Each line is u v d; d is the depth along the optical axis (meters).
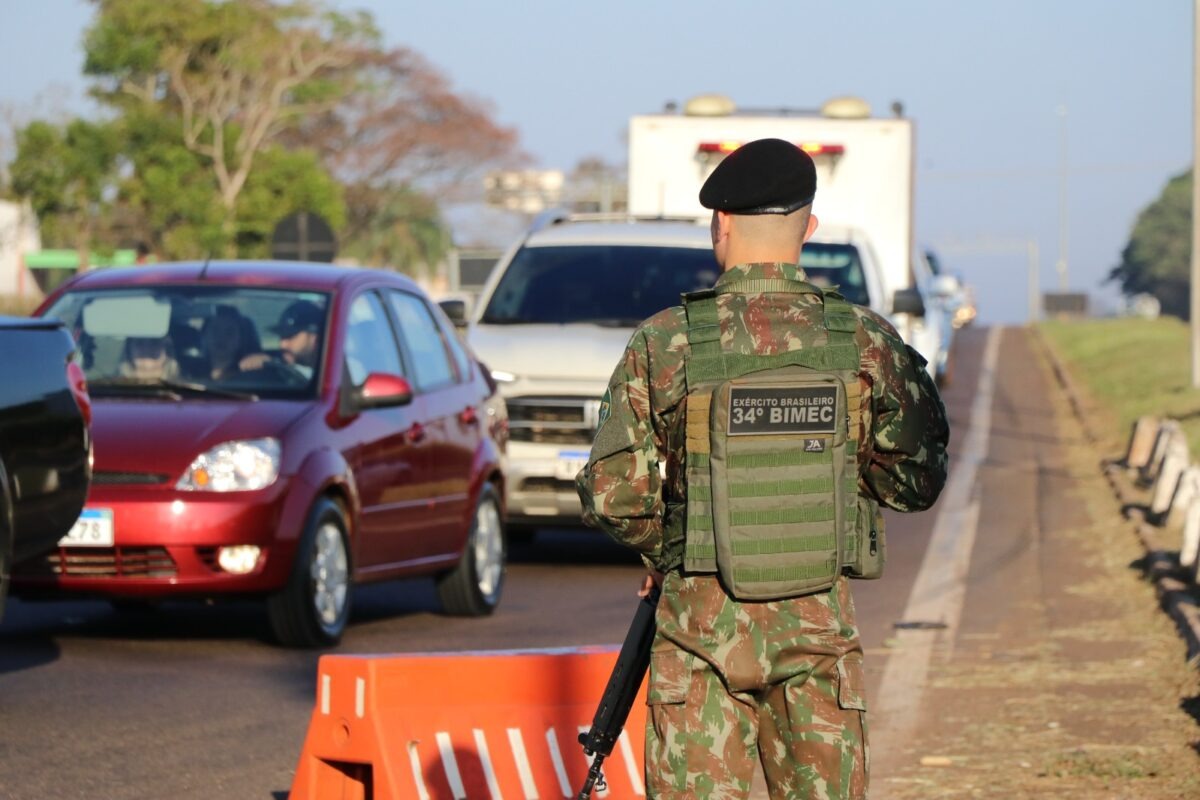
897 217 37.62
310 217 60.03
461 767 10.35
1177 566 23.47
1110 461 41.31
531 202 122.81
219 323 19.62
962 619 21.45
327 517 18.44
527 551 28.20
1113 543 28.08
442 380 21.64
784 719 7.73
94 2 109.19
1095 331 102.00
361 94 149.12
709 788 7.67
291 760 13.60
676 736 7.70
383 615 21.44
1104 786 13.30
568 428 25.33
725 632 7.66
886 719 15.82
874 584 24.52
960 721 15.70
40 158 106.31
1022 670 18.00
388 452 19.66
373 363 20.17
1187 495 28.00
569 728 11.00
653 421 7.80
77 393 16.02
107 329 19.64
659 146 38.50
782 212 7.84
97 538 17.44
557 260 27.78
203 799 12.45
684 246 27.97
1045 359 86.38
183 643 18.69
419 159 151.75
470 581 21.28
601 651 11.26
